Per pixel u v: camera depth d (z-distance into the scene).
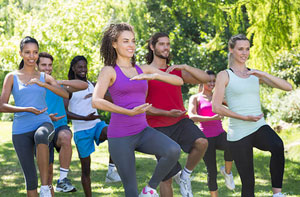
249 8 9.48
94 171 8.48
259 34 9.52
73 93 5.83
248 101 4.51
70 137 5.53
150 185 3.67
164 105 4.75
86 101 5.88
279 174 4.36
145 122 3.79
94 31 13.95
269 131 4.45
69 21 13.80
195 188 7.03
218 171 8.54
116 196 6.43
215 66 23.20
